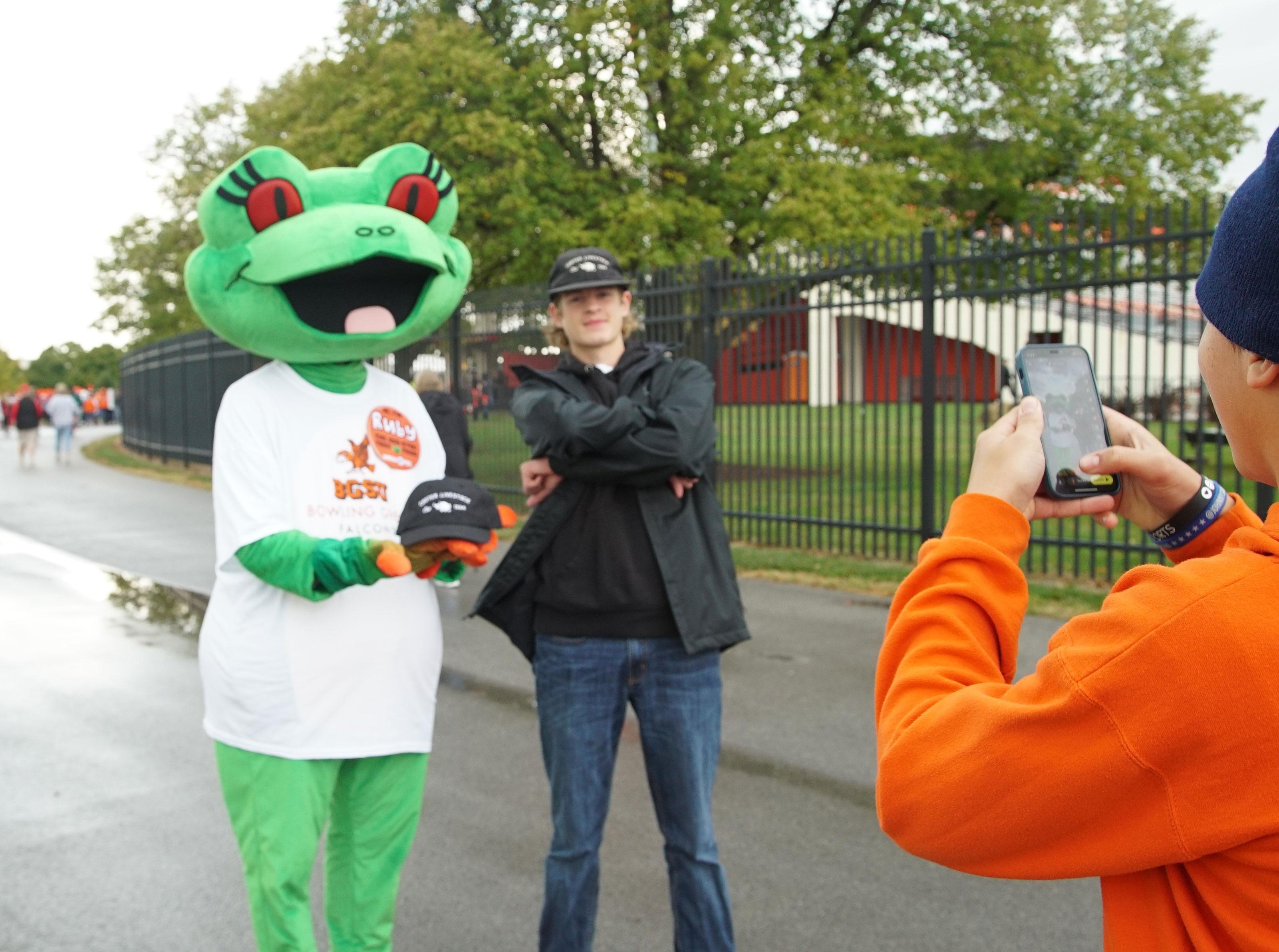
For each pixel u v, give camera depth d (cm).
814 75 1405
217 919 329
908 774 100
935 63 1480
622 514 260
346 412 258
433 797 423
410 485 263
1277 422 89
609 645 260
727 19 1379
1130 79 1561
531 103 1413
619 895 341
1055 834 90
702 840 260
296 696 240
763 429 1769
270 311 254
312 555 229
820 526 884
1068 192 1543
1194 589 86
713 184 1447
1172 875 91
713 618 260
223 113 2738
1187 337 959
